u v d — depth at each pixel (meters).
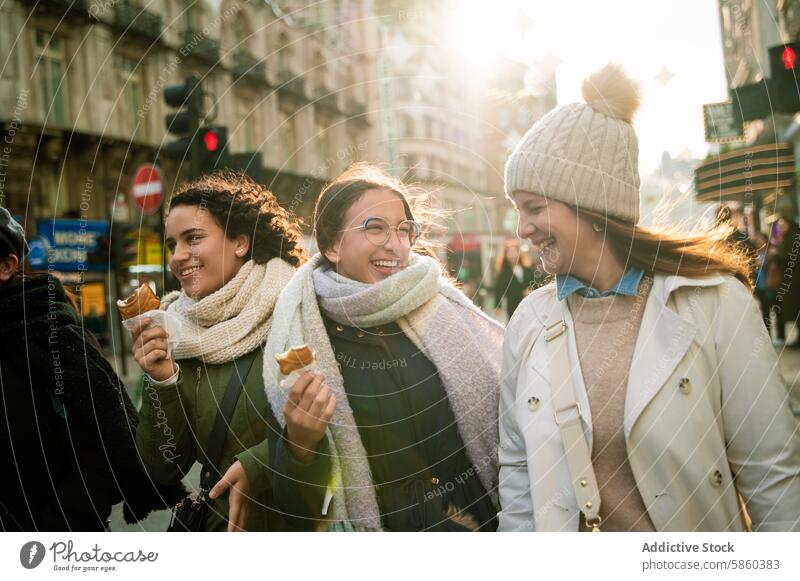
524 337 1.34
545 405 1.27
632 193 1.27
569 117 1.27
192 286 1.52
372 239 1.44
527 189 1.27
